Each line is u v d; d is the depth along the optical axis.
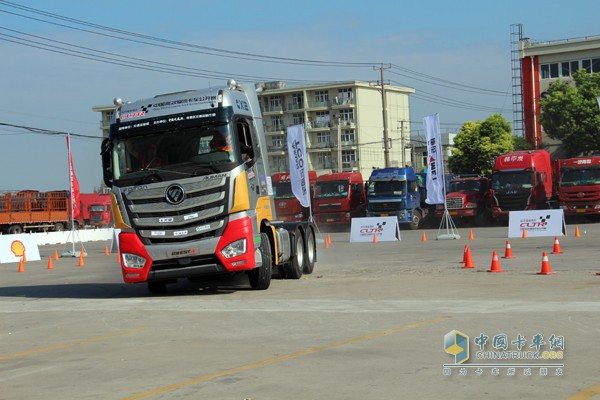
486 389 8.00
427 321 12.24
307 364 9.45
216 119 16.45
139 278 16.69
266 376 8.87
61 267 30.73
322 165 109.69
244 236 16.31
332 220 53.62
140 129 16.78
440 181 37.12
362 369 9.06
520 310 12.96
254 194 17.00
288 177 55.56
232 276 21.30
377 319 12.70
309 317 13.23
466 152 81.56
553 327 11.26
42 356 10.90
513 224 35.62
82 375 9.44
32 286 22.27
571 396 7.61
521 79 88.88
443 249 30.16
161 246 16.47
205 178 16.33
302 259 20.70
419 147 117.44
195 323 13.14
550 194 51.06
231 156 16.38
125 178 16.75
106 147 17.08
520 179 48.41
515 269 20.45
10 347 11.82
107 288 20.55
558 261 22.34
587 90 71.69
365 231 39.06
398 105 117.31
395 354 9.85
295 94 110.50
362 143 108.31
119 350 11.00
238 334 11.87
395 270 21.73
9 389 8.87
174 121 16.64
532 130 87.88
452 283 17.61
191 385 8.57
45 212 69.12
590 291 15.29
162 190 16.47
